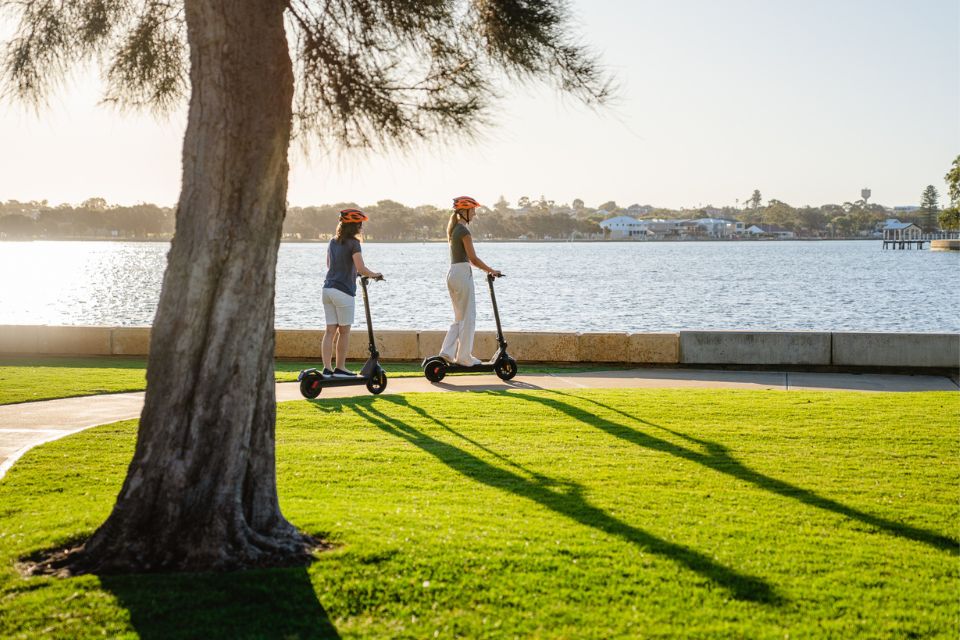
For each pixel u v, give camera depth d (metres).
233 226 5.27
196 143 5.31
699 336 14.43
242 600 4.61
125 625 4.33
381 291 66.06
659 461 7.78
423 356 15.26
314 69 7.69
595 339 14.79
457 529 5.69
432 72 7.38
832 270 102.00
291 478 7.19
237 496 5.21
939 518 6.14
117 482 7.17
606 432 9.01
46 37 7.53
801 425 9.34
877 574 5.04
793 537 5.69
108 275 94.88
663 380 13.09
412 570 4.96
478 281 80.31
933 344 13.70
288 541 5.34
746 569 5.08
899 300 56.81
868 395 11.37
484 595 4.67
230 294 5.25
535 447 8.34
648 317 44.62
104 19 7.74
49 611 4.45
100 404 10.95
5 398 11.26
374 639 4.21
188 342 5.23
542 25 6.52
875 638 4.23
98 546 5.17
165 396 5.24
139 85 8.31
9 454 8.22
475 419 9.69
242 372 5.27
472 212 12.54
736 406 10.45
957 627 4.36
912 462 7.75
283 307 51.41
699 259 145.50
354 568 4.97
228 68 5.27
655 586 4.82
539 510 6.24
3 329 16.47
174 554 5.09
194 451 5.18
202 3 5.28
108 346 16.27
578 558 5.21
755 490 6.84
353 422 9.54
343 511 6.11
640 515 6.14
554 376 13.52
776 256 162.25
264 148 5.32
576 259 147.88
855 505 6.43
